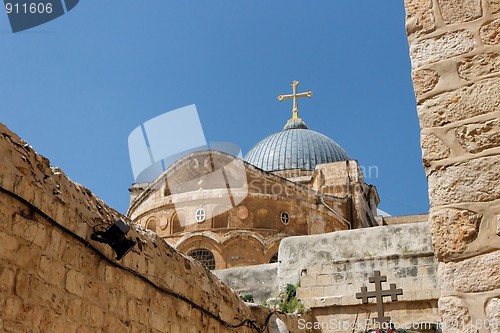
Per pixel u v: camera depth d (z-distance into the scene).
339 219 44.06
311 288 19.33
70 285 8.80
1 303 7.58
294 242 21.39
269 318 14.98
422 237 19.84
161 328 10.80
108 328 9.48
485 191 6.32
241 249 40.44
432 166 6.65
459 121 6.66
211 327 12.42
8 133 8.20
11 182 7.88
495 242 6.12
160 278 10.95
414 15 7.26
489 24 6.86
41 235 8.35
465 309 6.05
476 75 6.75
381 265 18.97
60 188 8.96
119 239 9.32
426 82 6.95
